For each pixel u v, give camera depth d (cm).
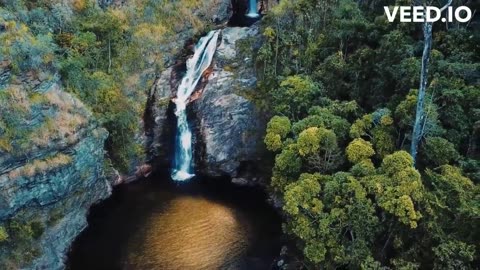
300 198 3753
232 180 5678
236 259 4494
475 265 3303
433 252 3375
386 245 3650
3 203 4075
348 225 3644
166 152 5938
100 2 6203
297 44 5950
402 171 3519
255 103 5728
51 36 5097
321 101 4969
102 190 5241
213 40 6562
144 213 5119
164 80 6156
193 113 5803
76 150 4647
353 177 3759
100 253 4559
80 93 5169
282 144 4609
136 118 5809
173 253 4559
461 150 4059
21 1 5256
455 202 3500
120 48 5988
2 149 4062
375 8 5800
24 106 4328
